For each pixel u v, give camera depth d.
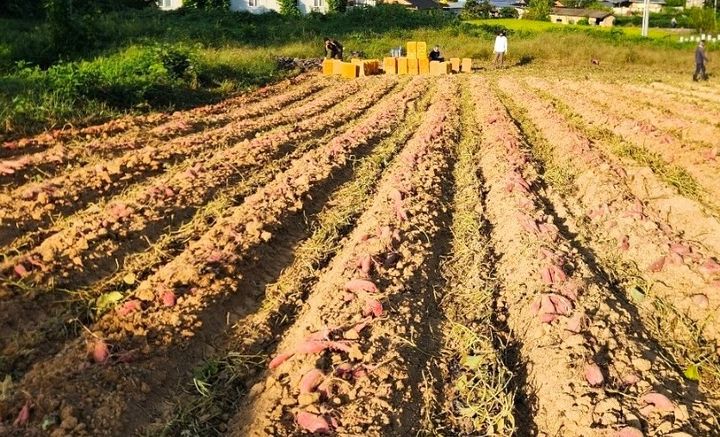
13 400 4.67
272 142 11.88
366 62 25.30
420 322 6.04
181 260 6.88
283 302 6.52
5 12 31.41
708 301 6.58
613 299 6.45
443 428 4.84
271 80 22.53
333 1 47.81
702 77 25.19
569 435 4.64
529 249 7.13
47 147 11.29
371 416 4.65
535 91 20.50
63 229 7.58
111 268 6.95
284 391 4.96
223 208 8.62
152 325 5.71
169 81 17.41
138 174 9.75
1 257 6.88
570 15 69.50
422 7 70.00
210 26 33.28
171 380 5.27
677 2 86.75
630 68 29.88
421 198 8.95
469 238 7.98
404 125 14.43
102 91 14.95
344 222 8.52
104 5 37.72
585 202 9.62
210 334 5.92
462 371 5.50
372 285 6.23
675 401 4.88
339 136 12.84
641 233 7.99
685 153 11.80
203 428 4.77
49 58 21.61
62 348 5.54
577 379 5.04
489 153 11.68
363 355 5.25
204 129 13.95
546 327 5.72
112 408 4.68
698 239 8.30
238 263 6.95
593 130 14.12
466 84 22.17
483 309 6.38
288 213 8.46
